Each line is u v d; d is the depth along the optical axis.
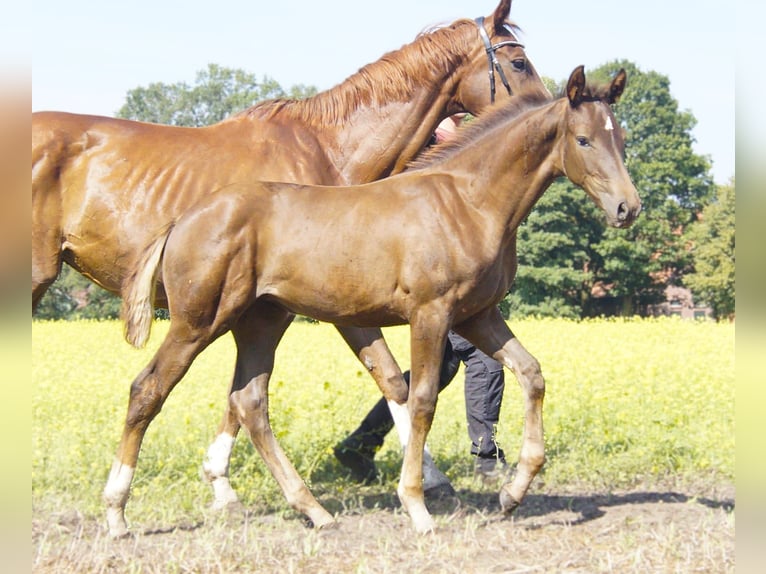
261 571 4.39
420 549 4.66
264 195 5.10
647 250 42.75
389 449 7.31
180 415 7.75
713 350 14.16
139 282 5.02
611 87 4.99
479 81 6.20
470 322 5.24
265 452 5.24
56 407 8.64
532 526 5.18
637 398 8.12
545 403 7.83
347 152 5.96
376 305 5.02
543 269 39.81
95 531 5.10
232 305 5.01
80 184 5.65
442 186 5.06
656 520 5.24
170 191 5.63
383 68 6.08
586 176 4.91
